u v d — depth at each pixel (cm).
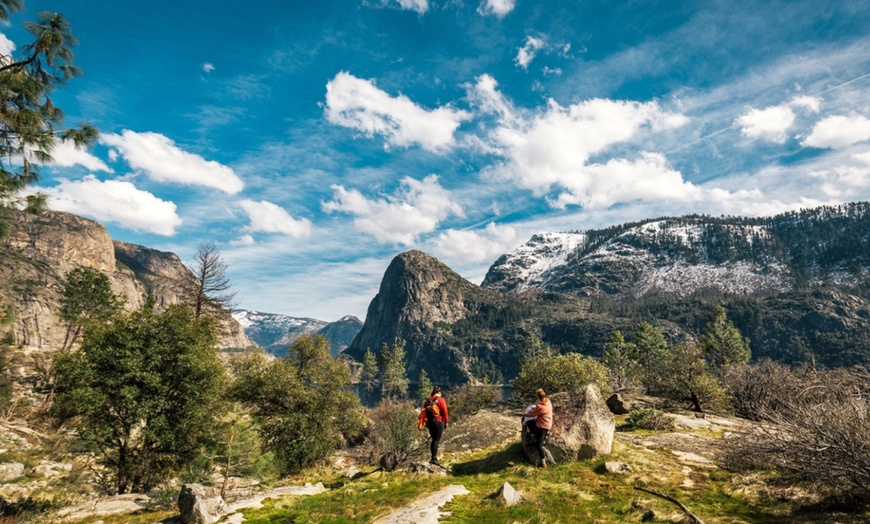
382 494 846
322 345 2905
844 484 664
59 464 1933
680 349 2475
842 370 1731
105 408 1686
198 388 1789
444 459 1259
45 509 1123
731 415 2102
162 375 1777
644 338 7912
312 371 2775
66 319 5044
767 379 2059
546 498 755
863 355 19638
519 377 2625
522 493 784
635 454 1067
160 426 1725
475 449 1397
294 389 2562
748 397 2164
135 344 1741
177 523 780
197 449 1744
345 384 2830
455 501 756
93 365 1688
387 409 4059
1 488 1372
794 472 752
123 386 1669
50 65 817
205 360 1870
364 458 2483
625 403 2188
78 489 1570
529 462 1009
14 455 1866
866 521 587
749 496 760
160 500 1115
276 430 2409
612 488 826
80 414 1711
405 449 1495
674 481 874
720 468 981
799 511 671
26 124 791
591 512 698
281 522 721
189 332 1866
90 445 1675
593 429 1025
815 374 1836
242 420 1516
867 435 636
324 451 2595
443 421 1082
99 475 1788
